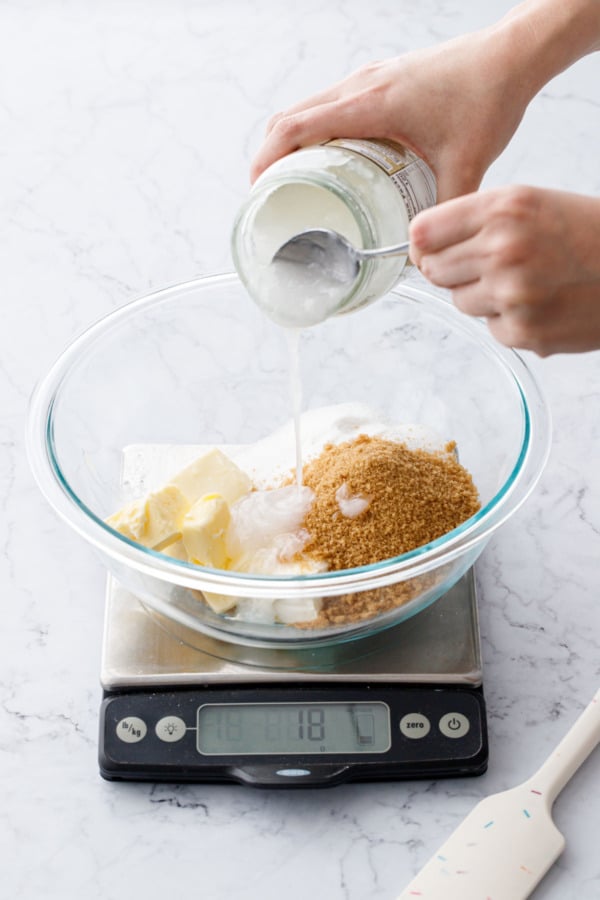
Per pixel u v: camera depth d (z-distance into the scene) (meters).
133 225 1.33
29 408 1.06
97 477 1.09
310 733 1.03
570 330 0.95
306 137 1.02
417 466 1.09
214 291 1.14
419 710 1.04
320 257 0.97
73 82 1.43
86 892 0.99
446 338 1.14
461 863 0.98
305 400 1.19
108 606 1.08
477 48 1.04
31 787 1.03
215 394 1.17
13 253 1.31
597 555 1.13
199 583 0.99
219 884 0.99
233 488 1.09
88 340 1.10
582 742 1.03
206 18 1.48
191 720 1.03
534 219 0.90
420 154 1.04
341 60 1.44
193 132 1.39
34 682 1.07
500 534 1.14
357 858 1.00
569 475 1.17
